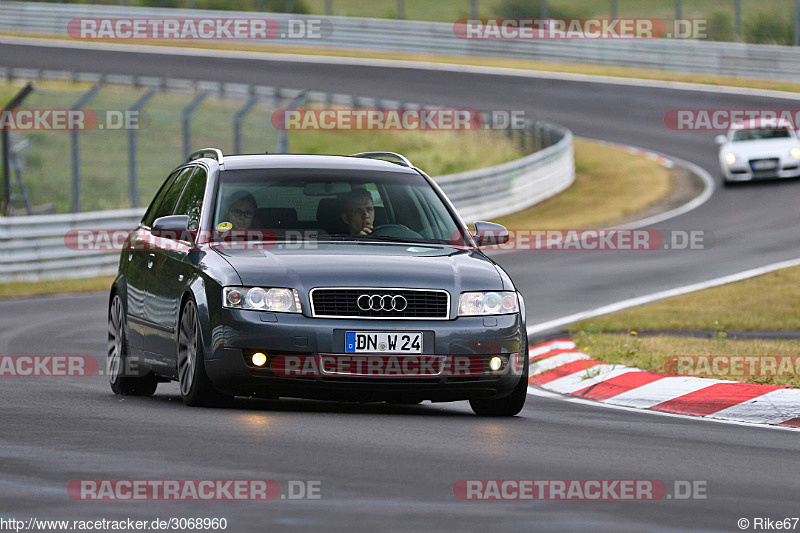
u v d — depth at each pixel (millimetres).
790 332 51469
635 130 153750
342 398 28750
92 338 51938
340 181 32688
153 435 23906
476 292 29281
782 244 84312
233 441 23281
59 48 196250
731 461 23000
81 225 82188
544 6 199250
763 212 100500
